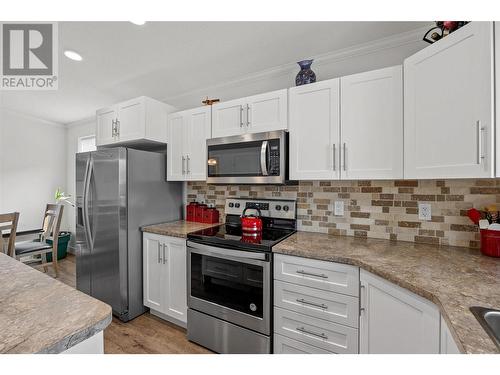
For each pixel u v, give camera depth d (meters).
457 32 1.17
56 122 4.33
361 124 1.60
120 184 2.21
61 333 0.67
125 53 2.12
